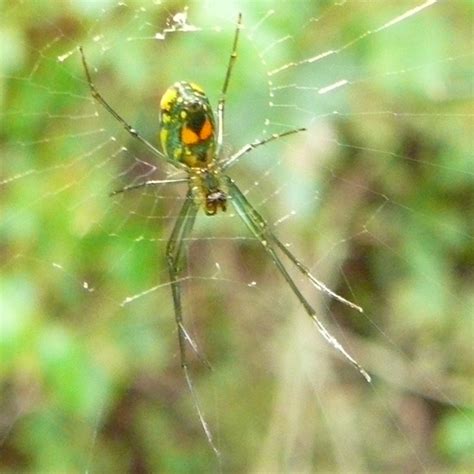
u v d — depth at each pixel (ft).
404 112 0.25
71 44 0.23
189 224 0.20
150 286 0.25
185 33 0.22
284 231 0.25
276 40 0.22
